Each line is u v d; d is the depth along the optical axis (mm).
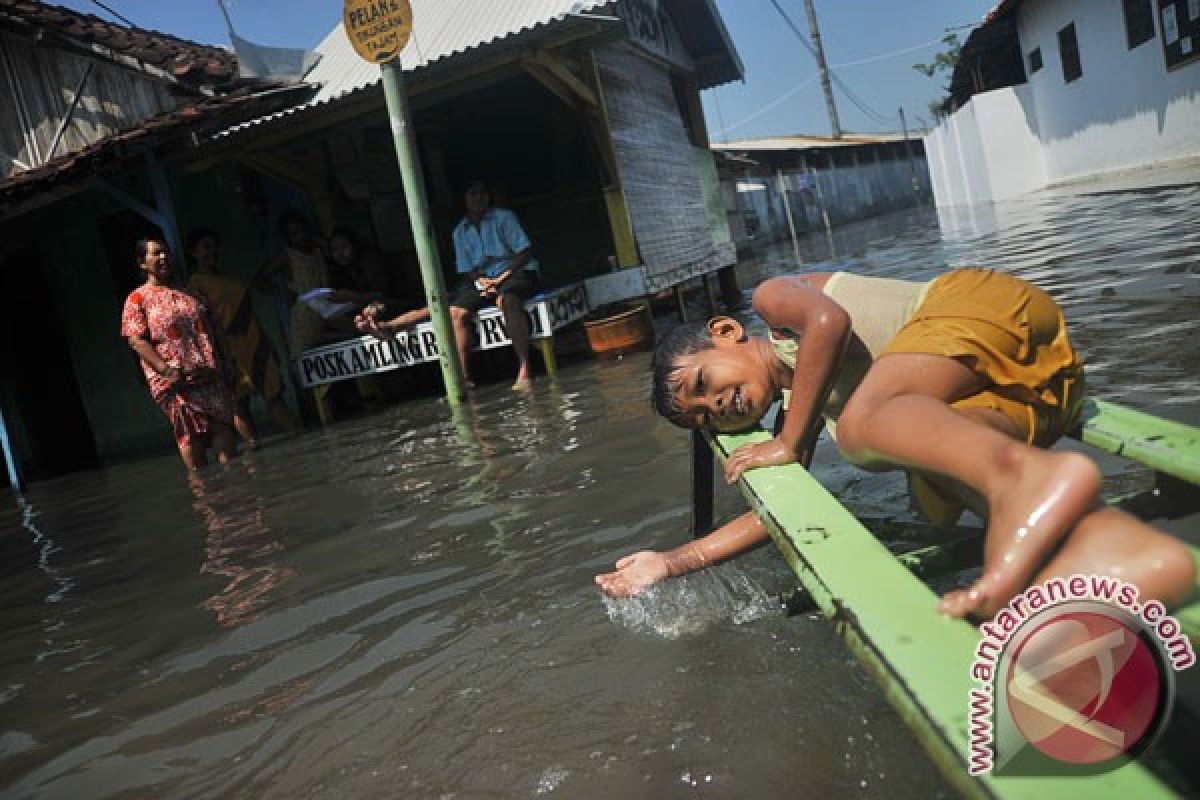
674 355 2963
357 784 2135
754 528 2816
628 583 2822
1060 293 6215
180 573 4199
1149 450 2141
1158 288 5559
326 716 2484
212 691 2805
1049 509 1531
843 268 12172
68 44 11914
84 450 11469
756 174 32250
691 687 2248
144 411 10938
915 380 2170
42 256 10875
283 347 9922
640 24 11672
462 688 2482
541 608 2889
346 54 11531
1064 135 19016
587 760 2037
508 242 8891
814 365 2541
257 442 7988
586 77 9594
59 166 8969
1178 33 13203
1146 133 15164
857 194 41656
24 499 8430
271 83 11406
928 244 13445
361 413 9359
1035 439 2270
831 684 2129
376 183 11281
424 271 8055
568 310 9219
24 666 3357
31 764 2566
